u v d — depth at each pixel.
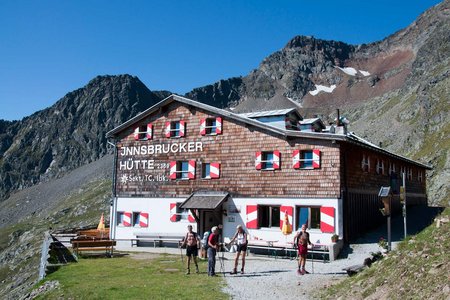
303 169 28.06
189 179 32.91
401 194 19.31
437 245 12.28
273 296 14.79
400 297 10.77
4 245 136.50
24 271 79.62
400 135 123.19
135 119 35.94
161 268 21.81
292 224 27.83
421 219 33.75
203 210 31.16
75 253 27.72
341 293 13.36
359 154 30.20
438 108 112.75
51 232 38.28
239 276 19.05
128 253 29.08
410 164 43.72
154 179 34.66
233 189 30.64
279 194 28.72
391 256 13.74
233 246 29.42
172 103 34.78
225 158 31.44
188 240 20.03
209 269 19.20
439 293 9.89
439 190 72.56
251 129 30.55
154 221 34.06
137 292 16.03
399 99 165.62
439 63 159.00
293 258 25.62
